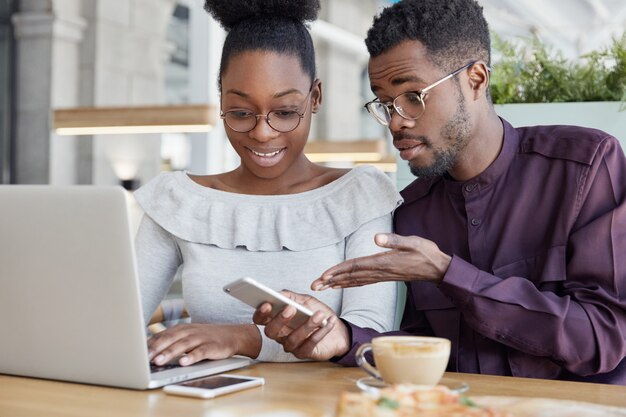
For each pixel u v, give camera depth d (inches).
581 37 217.3
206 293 67.5
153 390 48.1
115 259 46.4
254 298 49.1
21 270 49.5
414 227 67.8
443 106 60.2
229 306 67.2
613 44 79.0
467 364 63.1
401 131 61.2
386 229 68.6
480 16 62.9
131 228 45.9
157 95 315.3
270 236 68.2
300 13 68.7
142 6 317.1
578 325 55.6
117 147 308.2
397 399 34.4
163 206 70.6
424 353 42.8
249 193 71.0
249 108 67.2
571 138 63.0
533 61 81.9
